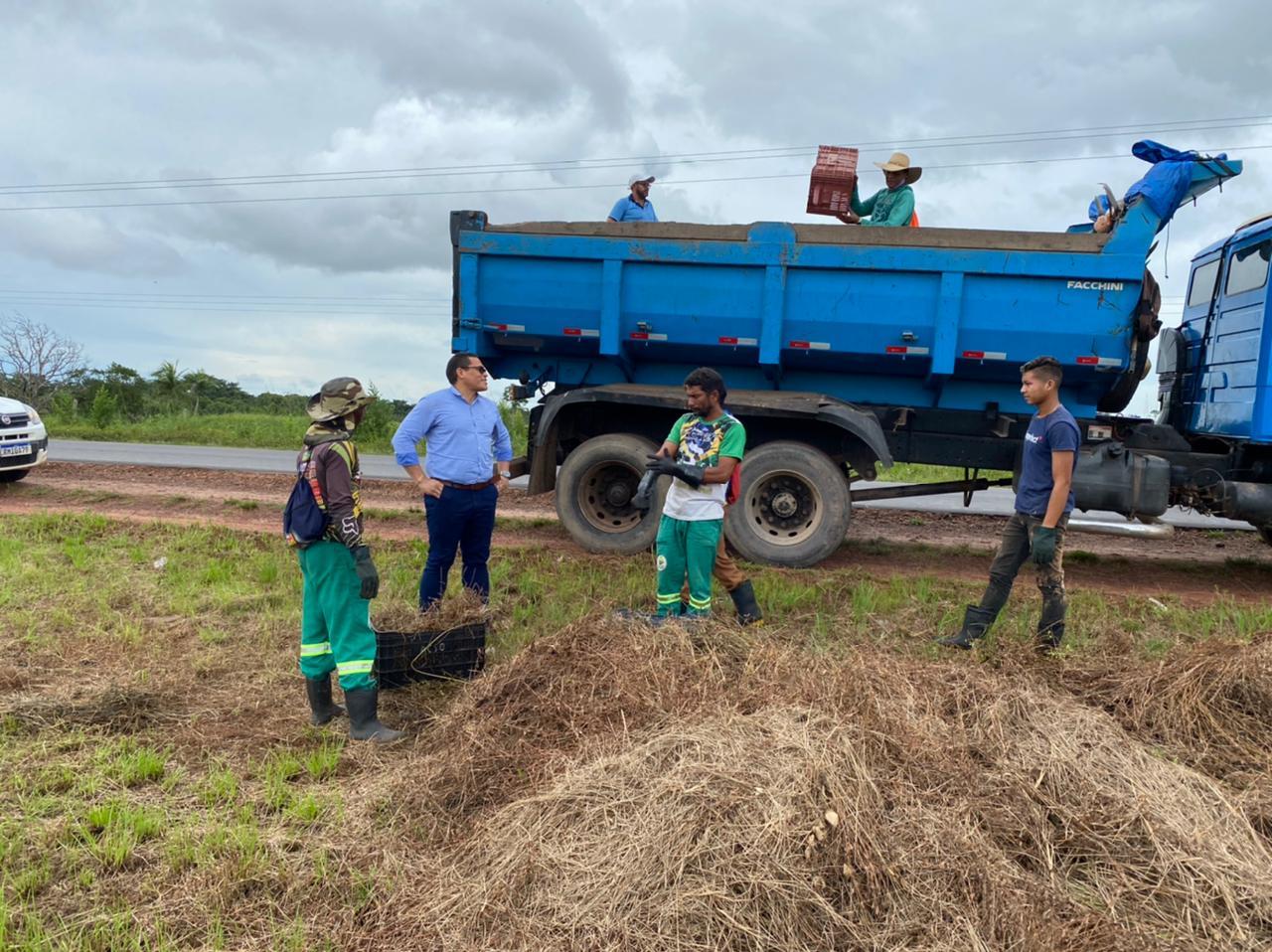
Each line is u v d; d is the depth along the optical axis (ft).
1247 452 24.31
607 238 24.35
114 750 12.06
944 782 10.05
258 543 25.39
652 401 24.11
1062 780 10.24
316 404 12.69
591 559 24.17
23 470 35.17
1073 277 22.22
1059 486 15.56
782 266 23.57
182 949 8.11
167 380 101.14
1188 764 11.87
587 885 8.09
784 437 24.84
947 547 28.12
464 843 9.51
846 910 7.97
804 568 23.67
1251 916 8.54
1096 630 18.35
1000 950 7.77
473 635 15.07
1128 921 8.41
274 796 10.78
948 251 22.70
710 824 8.36
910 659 13.66
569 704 11.95
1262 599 22.27
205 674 15.17
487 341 26.17
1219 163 22.11
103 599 19.13
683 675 12.48
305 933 8.29
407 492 36.83
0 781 11.13
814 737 9.71
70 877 9.21
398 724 13.35
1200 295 26.40
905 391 25.32
